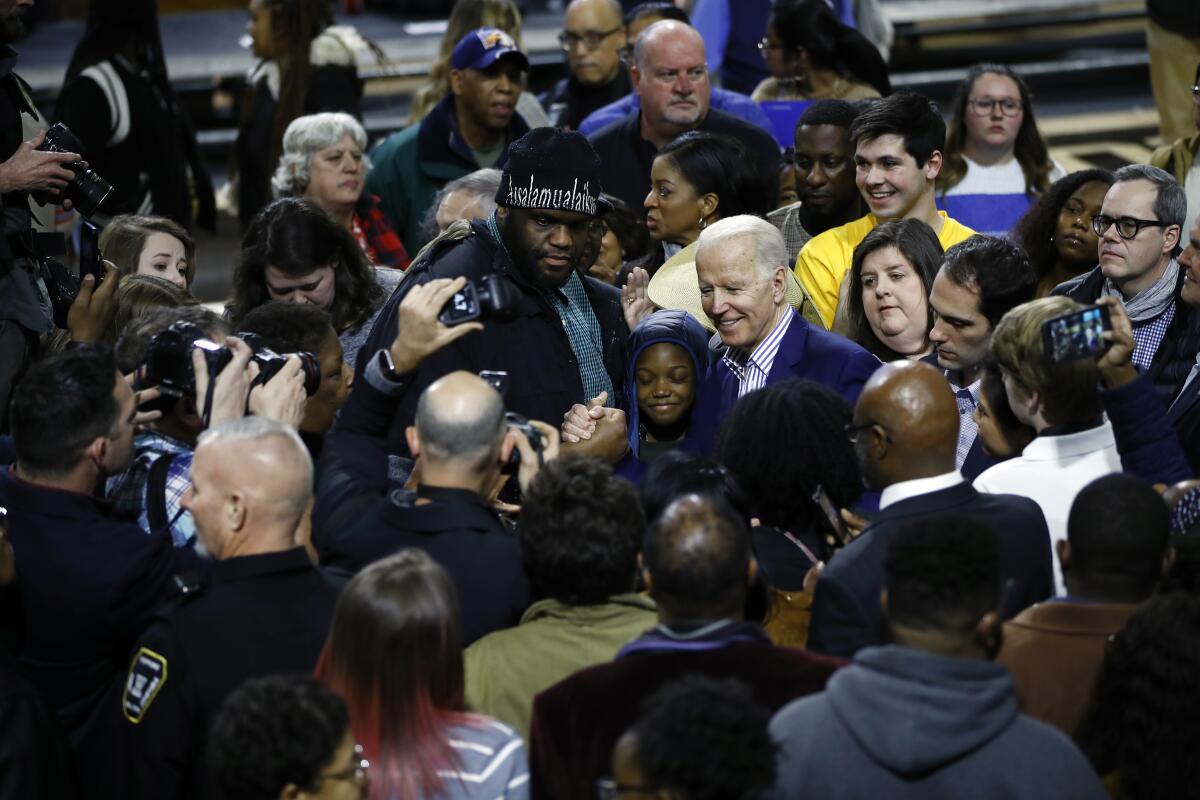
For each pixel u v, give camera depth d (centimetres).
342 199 807
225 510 395
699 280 564
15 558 427
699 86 811
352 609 358
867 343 617
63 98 899
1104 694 365
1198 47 1109
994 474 461
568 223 528
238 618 389
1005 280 541
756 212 698
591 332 568
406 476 519
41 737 406
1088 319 444
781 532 445
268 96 998
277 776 312
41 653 431
